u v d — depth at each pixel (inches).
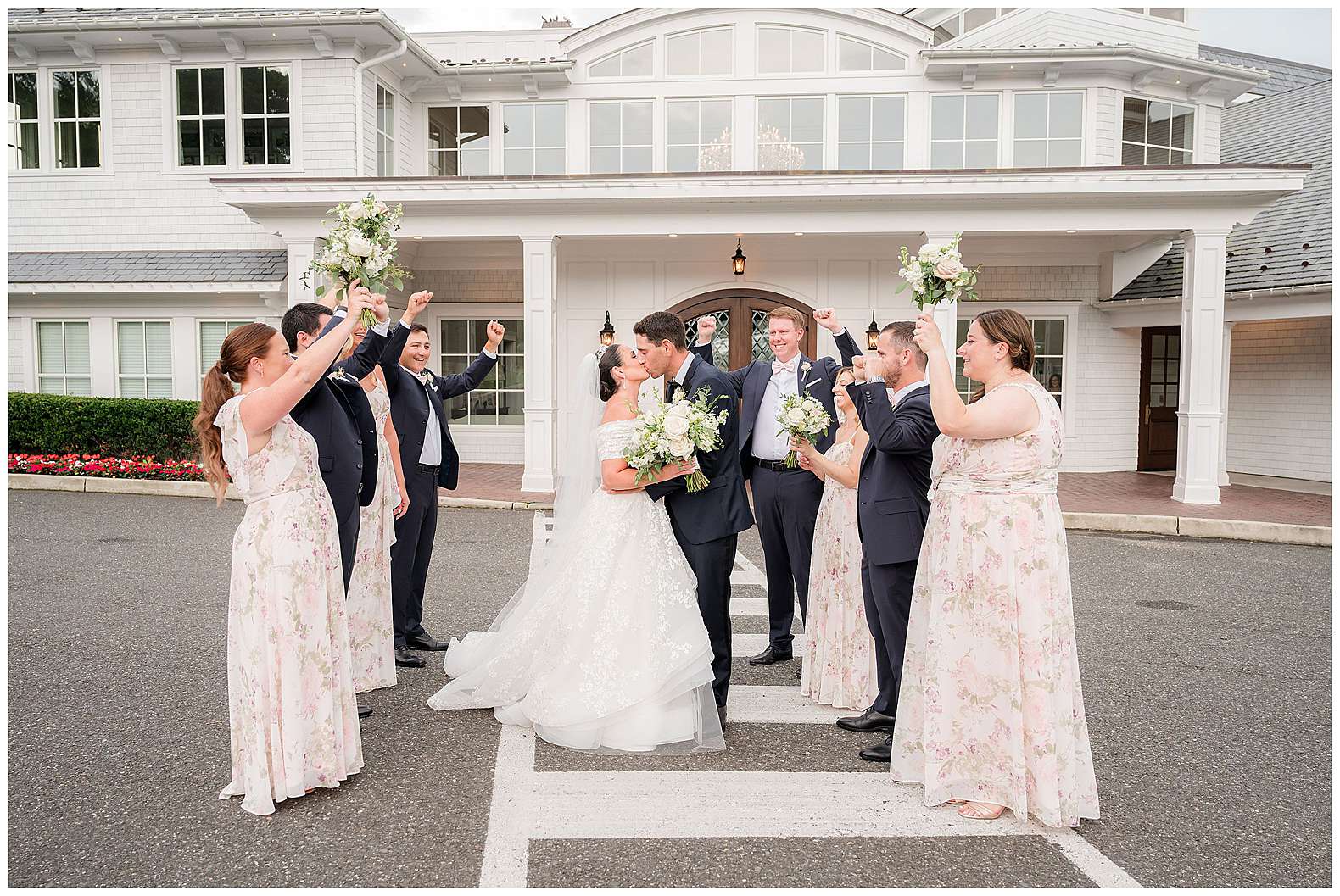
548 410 511.2
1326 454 587.5
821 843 133.1
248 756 140.8
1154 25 647.8
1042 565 138.5
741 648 239.5
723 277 621.0
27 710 183.6
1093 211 490.0
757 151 623.8
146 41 591.8
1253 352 636.7
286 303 577.0
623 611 171.0
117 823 136.6
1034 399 139.5
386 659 202.1
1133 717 188.5
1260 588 309.9
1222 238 479.5
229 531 384.5
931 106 615.5
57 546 350.6
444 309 647.8
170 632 238.2
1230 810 145.8
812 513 215.2
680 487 178.4
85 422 540.4
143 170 612.7
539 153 647.1
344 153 589.3
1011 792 139.5
